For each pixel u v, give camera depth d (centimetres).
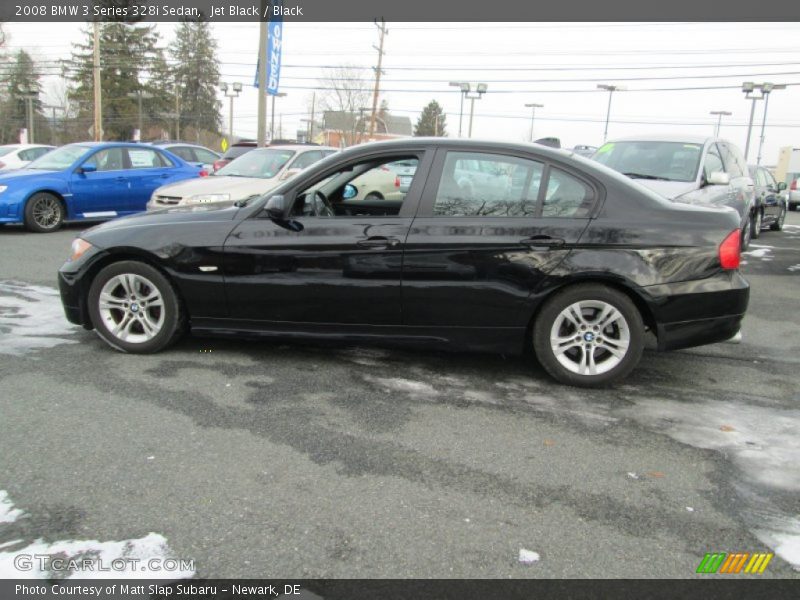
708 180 833
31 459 317
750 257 1074
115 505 280
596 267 417
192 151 1741
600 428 375
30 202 1095
